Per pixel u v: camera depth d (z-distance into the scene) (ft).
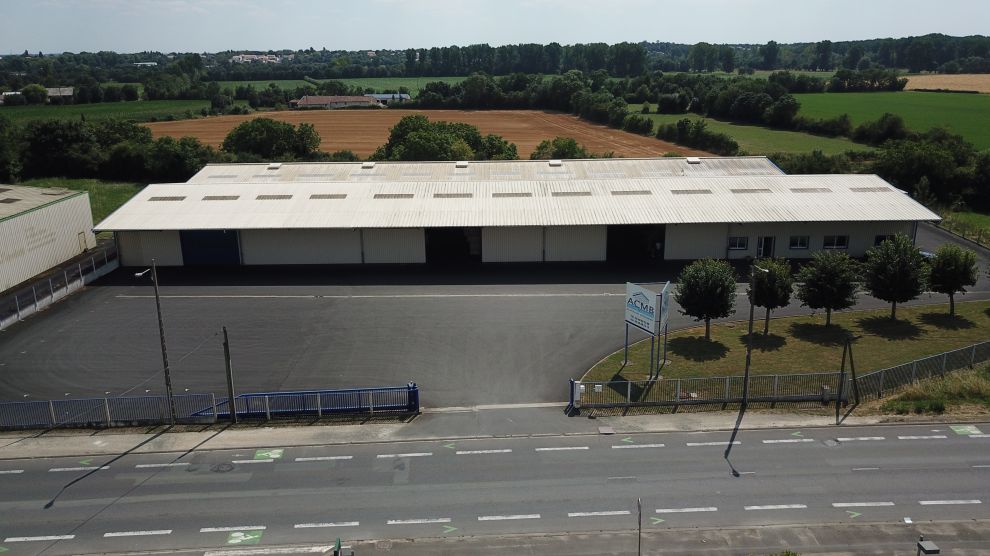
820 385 115.34
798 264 185.37
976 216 250.16
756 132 444.96
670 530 82.33
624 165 231.71
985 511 85.30
